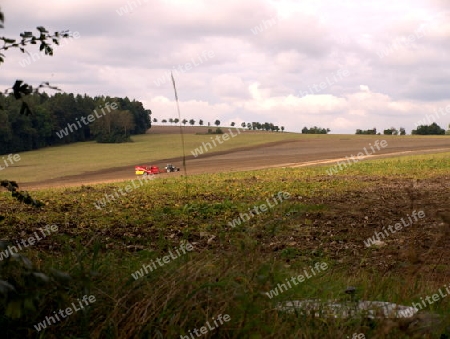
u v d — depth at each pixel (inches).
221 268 185.2
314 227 646.5
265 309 172.4
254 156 3698.3
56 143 4766.2
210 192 1182.9
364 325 179.0
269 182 1459.2
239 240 191.8
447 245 483.8
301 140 5280.5
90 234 579.5
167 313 164.7
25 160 3705.7
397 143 4722.0
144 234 598.2
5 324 154.7
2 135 3927.2
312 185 1344.7
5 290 127.1
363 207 855.7
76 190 1368.1
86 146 4712.1
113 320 162.4
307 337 168.1
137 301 174.1
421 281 272.4
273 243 522.0
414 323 170.9
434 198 989.8
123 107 6063.0
